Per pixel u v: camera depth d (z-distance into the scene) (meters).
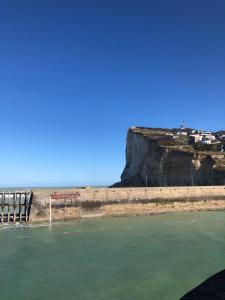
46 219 72.50
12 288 32.75
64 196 75.00
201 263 39.03
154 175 149.50
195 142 162.50
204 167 123.69
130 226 64.75
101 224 67.44
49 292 31.69
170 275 35.25
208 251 44.06
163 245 47.88
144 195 83.19
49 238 53.94
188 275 35.09
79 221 71.69
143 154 166.25
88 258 42.00
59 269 37.97
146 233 57.09
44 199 73.19
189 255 42.38
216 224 66.00
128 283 33.38
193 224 66.31
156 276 35.03
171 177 137.75
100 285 33.06
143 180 159.25
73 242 50.72
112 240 51.75
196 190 90.19
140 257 42.00
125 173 187.00
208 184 119.62
